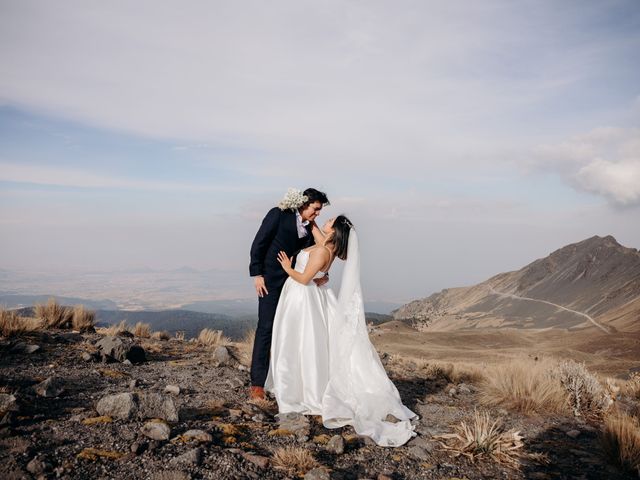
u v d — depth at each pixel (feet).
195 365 24.70
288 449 13.30
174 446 12.54
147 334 35.12
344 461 13.69
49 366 20.31
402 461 14.20
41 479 10.11
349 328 18.80
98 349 24.25
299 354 18.92
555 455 16.06
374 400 17.71
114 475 10.72
